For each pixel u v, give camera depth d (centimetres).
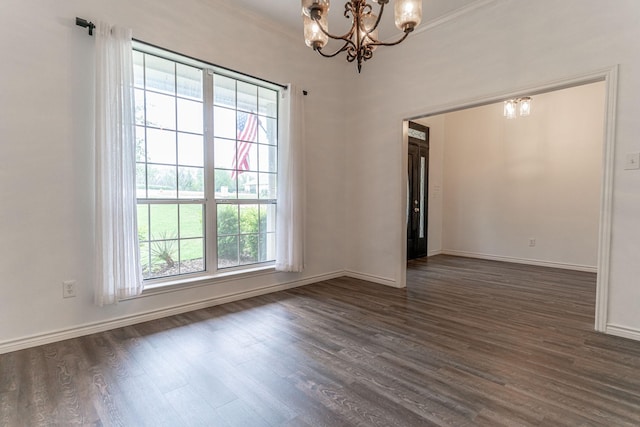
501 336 253
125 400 172
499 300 345
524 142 543
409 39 377
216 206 331
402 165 393
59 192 241
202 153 321
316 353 226
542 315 299
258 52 350
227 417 159
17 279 226
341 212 451
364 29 198
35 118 230
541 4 281
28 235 230
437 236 650
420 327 272
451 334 257
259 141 367
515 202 555
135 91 278
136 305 279
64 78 240
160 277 299
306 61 397
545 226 523
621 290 248
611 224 251
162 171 297
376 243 422
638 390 180
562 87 277
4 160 220
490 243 589
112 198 252
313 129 410
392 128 399
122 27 255
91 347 233
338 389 183
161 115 296
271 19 350
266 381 191
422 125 605
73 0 242
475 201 607
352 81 442
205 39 309
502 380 191
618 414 160
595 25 254
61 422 155
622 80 244
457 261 571
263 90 370
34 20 228
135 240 264
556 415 159
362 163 434
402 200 395
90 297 255
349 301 343
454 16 336
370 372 201
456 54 338
